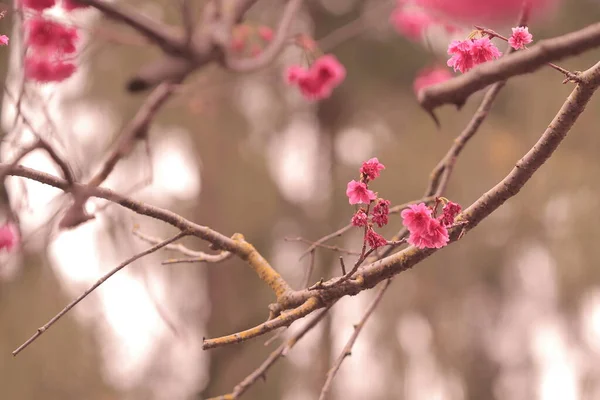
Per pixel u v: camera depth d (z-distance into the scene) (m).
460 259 5.38
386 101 5.89
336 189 5.53
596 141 5.07
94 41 2.81
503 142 5.30
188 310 5.62
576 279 4.95
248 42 3.65
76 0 2.17
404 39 5.58
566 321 5.33
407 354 5.19
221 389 5.39
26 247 1.85
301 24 5.83
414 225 1.18
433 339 5.25
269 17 5.59
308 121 6.23
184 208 5.39
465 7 1.08
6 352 4.08
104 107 4.93
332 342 5.14
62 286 4.06
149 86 2.73
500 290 6.14
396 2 3.50
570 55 1.63
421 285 5.29
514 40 1.27
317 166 6.20
